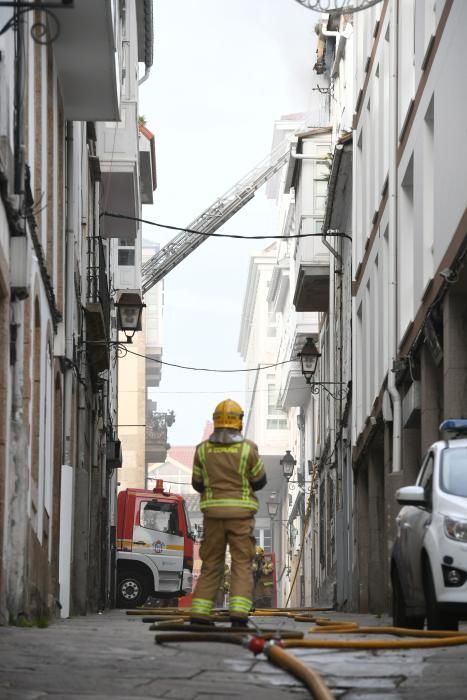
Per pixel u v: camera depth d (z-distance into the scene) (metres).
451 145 34.94
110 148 60.75
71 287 44.66
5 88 25.16
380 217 52.75
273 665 15.69
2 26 25.00
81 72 41.12
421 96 41.16
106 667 15.26
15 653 16.70
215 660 16.23
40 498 33.34
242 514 21.77
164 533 77.50
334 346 77.12
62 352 41.69
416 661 16.75
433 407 39.91
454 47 34.38
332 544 83.31
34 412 32.34
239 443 22.02
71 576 47.50
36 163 35.25
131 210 65.06
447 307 35.19
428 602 23.33
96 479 61.56
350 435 67.50
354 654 17.83
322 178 78.50
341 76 77.31
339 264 74.69
